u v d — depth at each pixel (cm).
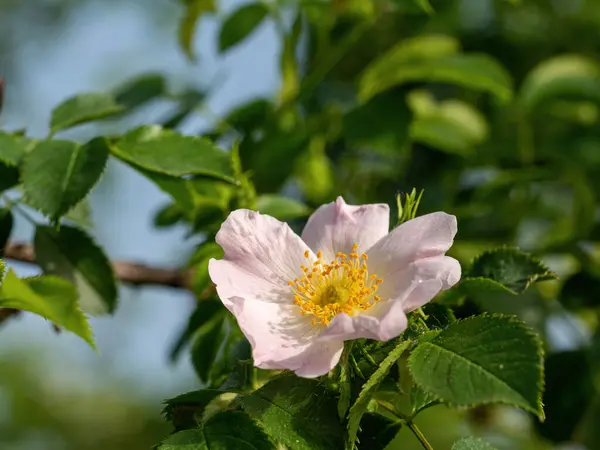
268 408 36
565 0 63
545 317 46
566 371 46
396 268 37
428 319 37
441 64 49
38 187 40
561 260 53
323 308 37
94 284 41
